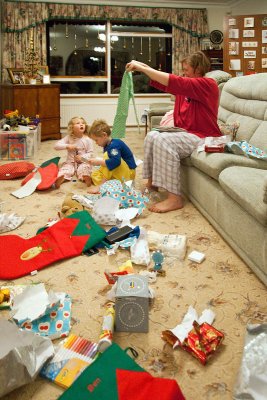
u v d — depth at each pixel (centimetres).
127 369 107
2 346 107
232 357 119
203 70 264
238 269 173
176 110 284
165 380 102
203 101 259
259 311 142
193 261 180
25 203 262
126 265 167
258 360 107
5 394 105
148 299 138
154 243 194
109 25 670
